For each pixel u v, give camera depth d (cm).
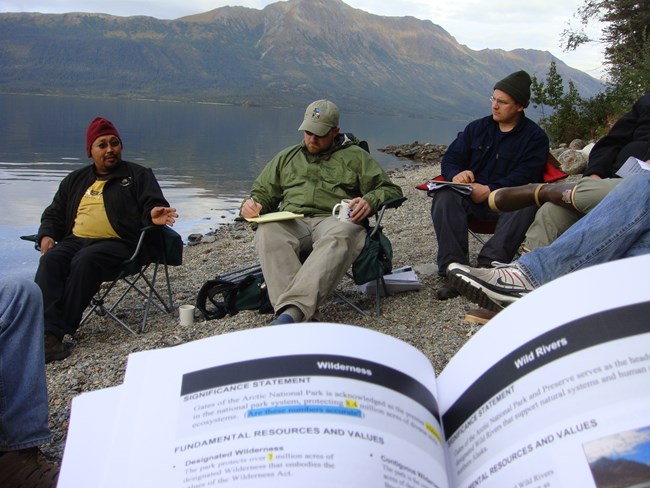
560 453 71
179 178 1986
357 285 436
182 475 77
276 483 74
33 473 206
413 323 394
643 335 74
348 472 74
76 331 459
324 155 443
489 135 465
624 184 292
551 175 454
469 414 84
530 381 78
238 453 77
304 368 83
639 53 1428
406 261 581
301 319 363
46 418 212
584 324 77
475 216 455
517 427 76
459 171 459
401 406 82
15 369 205
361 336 87
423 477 77
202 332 420
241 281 434
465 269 320
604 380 73
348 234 392
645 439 68
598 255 294
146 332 446
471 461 80
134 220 457
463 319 391
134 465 81
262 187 452
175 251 471
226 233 1018
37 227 1140
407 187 1315
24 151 2770
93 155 464
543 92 1351
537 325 81
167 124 6450
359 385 82
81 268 418
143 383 88
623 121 424
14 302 207
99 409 94
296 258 391
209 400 83
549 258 305
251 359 85
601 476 68
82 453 90
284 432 78
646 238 289
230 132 5350
